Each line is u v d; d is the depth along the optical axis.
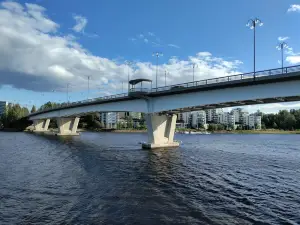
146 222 17.94
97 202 21.86
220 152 61.59
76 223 17.67
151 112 63.59
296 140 116.38
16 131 176.00
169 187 26.86
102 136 130.12
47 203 21.58
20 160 44.62
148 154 53.53
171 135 68.25
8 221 17.95
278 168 40.00
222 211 20.22
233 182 29.78
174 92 56.03
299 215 19.69
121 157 48.88
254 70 45.12
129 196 23.56
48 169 36.28
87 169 36.34
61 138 105.88
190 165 40.69
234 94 46.09
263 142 101.62
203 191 25.62
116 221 18.06
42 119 167.00
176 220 18.33
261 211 20.39
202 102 51.66
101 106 88.56
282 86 39.41
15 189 25.67
